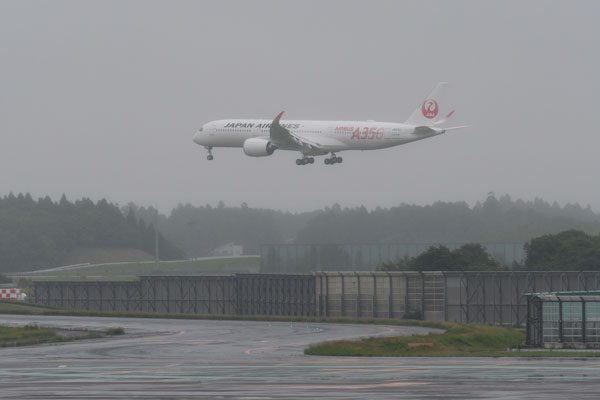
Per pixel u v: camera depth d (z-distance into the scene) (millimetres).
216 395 104688
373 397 102000
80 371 133250
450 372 129250
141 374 128625
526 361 149500
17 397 103875
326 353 167125
